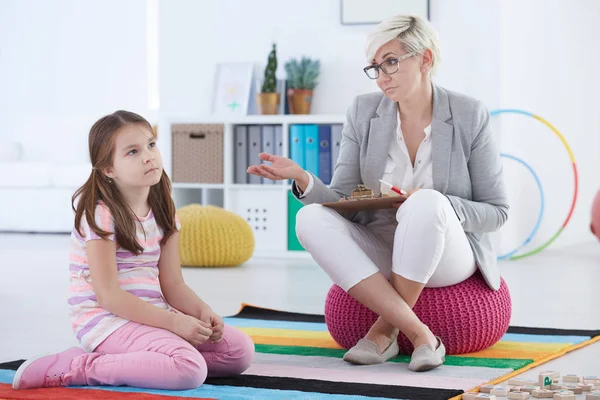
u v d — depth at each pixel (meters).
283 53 6.33
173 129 6.21
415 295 2.42
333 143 5.94
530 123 6.41
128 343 2.10
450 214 2.43
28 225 7.98
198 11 6.46
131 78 8.86
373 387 2.09
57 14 9.05
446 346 2.54
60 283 4.44
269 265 5.48
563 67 6.69
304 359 2.51
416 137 2.67
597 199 6.44
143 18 8.81
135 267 2.20
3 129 9.05
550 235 6.66
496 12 5.87
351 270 2.41
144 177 2.15
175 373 2.02
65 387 2.07
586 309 3.60
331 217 2.47
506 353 2.59
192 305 2.25
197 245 5.29
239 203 6.13
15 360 2.49
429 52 2.59
